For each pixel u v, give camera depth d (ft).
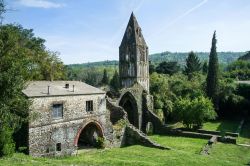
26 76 75.61
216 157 95.96
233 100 207.41
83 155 98.89
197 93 209.67
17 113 79.87
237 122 192.95
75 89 108.17
